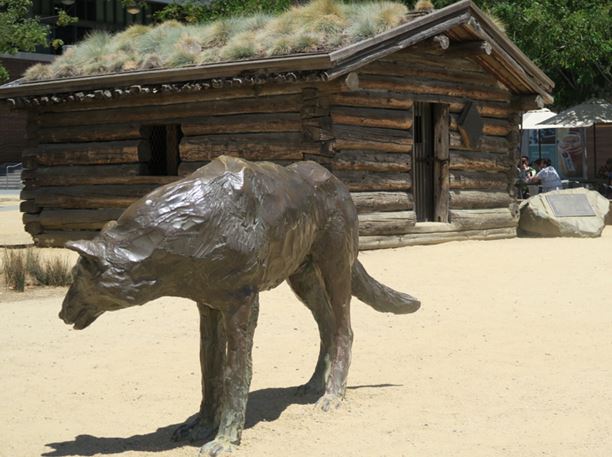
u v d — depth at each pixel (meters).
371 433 6.05
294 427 6.23
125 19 50.69
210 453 5.63
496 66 18.59
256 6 30.56
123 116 17.95
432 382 7.46
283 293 12.26
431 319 10.38
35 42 26.05
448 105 18.11
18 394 7.45
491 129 19.23
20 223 25.77
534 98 19.42
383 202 16.66
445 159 18.20
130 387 7.61
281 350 8.95
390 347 8.94
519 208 20.28
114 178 18.09
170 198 5.50
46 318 10.87
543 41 28.30
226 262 5.57
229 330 5.70
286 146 16.00
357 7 16.53
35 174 19.06
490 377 7.58
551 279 13.23
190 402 7.11
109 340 9.57
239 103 16.47
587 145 38.09
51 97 18.05
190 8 33.88
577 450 5.60
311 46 15.40
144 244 5.39
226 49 16.25
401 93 16.88
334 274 6.73
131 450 5.87
